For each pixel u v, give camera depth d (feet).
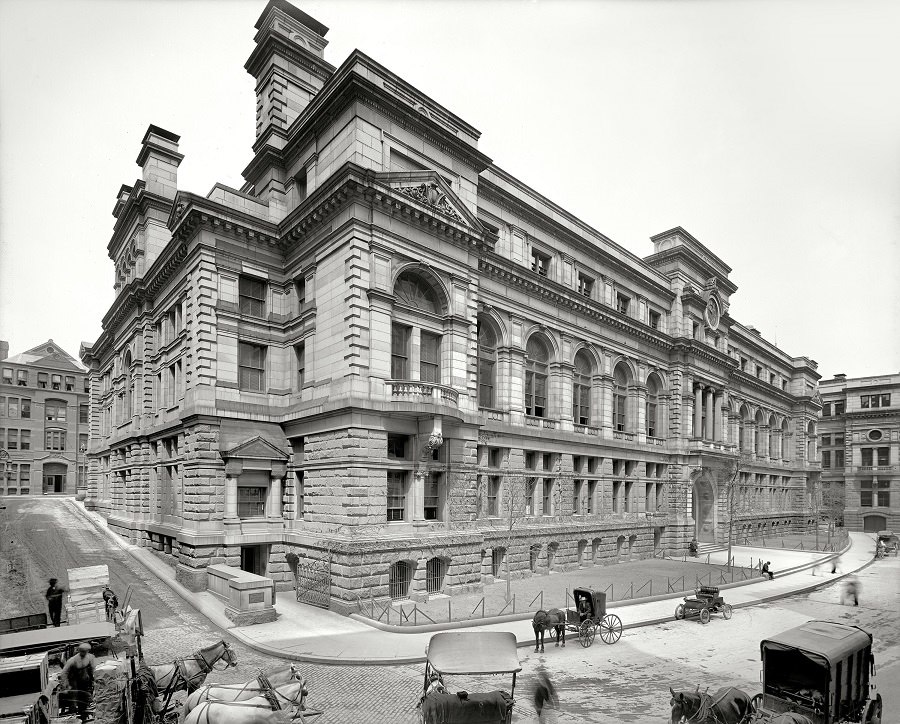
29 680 44.83
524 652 74.38
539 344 148.25
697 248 208.13
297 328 113.29
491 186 132.67
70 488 256.32
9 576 98.12
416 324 107.34
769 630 88.74
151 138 149.28
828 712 46.50
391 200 100.73
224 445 103.71
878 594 126.82
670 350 189.98
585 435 152.46
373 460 96.17
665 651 75.92
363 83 100.32
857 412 303.68
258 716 39.58
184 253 115.55
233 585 84.64
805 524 297.74
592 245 160.97
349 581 89.30
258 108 130.21
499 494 130.62
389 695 57.41
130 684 41.81
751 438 261.85
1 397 242.58
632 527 164.04
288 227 113.29
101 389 211.20
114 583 102.12
